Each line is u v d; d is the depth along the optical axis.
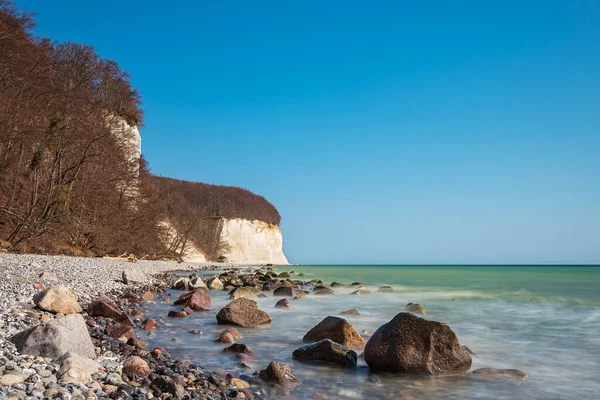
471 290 23.95
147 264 43.28
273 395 6.28
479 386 6.87
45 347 6.41
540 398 6.36
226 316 11.85
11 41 34.69
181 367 7.19
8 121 32.53
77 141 39.53
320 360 8.10
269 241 108.06
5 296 10.80
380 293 22.22
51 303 10.40
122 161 47.91
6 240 30.83
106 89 55.06
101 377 5.94
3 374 5.28
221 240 96.44
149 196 55.53
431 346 7.60
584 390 6.71
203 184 116.19
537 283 30.14
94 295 15.03
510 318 13.65
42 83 38.38
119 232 47.03
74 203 41.19
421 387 6.80
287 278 35.34
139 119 61.75
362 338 9.52
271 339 10.21
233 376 6.90
